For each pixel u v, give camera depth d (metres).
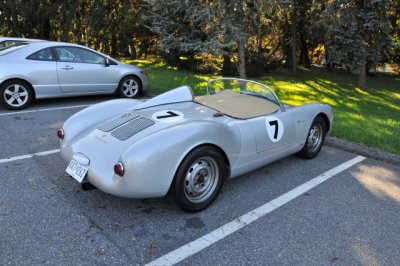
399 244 2.91
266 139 3.77
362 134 5.76
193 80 11.72
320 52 25.30
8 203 3.28
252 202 3.50
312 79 16.25
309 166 4.48
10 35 16.75
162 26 11.82
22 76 6.70
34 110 6.84
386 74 23.03
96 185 2.97
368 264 2.65
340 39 12.81
